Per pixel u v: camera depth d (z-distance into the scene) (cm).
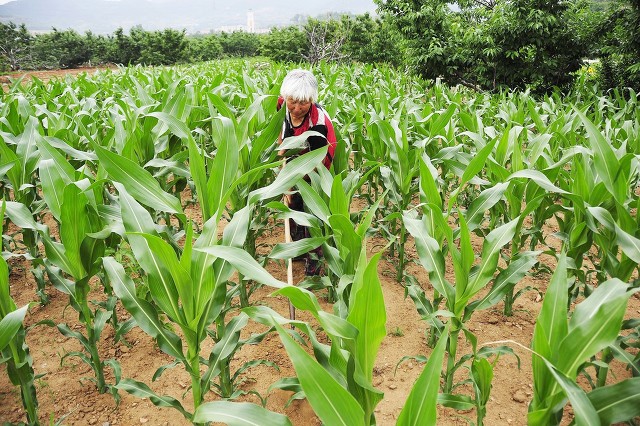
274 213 404
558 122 524
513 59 1221
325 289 399
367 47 3203
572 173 345
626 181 270
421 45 1360
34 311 371
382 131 393
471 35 1263
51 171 264
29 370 236
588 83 1145
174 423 267
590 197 284
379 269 443
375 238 504
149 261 208
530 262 252
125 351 328
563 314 157
